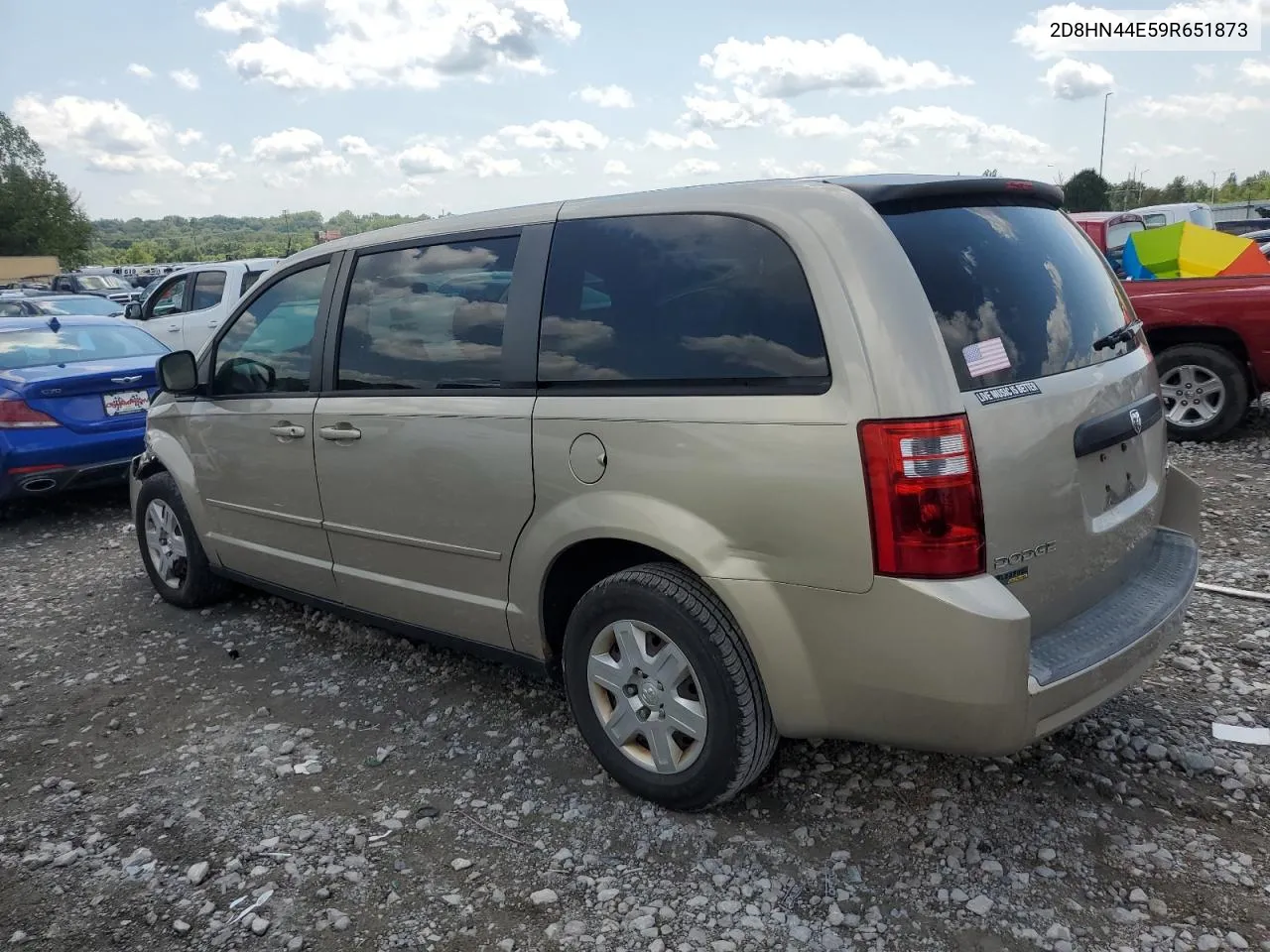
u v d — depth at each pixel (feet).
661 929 8.59
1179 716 11.51
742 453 8.84
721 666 9.27
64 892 9.56
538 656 11.33
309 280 13.84
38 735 13.04
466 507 11.39
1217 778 10.28
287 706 13.44
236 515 15.30
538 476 10.51
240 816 10.73
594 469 9.96
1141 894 8.63
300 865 9.80
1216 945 8.00
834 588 8.49
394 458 12.13
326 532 13.56
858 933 8.41
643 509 9.56
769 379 8.83
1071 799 10.08
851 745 11.33
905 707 8.45
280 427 13.82
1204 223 55.77
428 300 12.01
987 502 8.19
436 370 11.78
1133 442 10.25
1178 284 25.07
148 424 17.48
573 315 10.44
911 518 8.03
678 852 9.62
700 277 9.50
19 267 275.80
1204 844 9.27
